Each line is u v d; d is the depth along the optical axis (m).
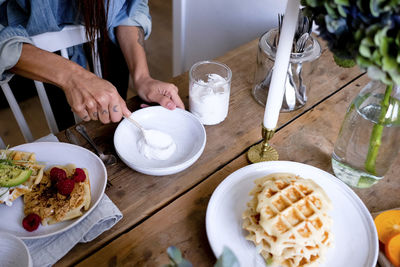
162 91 0.87
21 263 0.49
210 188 0.71
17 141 1.71
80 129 0.80
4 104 1.82
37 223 0.60
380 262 0.59
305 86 0.88
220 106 0.81
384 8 0.40
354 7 0.43
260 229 0.56
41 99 1.00
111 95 0.78
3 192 0.62
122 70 1.24
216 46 1.73
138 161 0.74
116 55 1.17
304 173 0.70
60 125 1.33
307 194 0.60
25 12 0.92
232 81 0.99
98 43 1.06
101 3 0.90
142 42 1.08
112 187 0.70
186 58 1.99
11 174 0.64
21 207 0.64
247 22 1.49
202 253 0.60
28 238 0.56
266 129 0.69
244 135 0.83
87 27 0.95
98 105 0.78
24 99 1.88
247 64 1.06
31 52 0.81
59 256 0.57
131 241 0.61
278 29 0.81
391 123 0.59
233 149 0.80
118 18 1.04
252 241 0.59
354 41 0.46
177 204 0.67
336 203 0.65
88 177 0.68
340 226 0.62
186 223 0.65
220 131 0.84
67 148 0.72
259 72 0.89
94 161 0.70
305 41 0.79
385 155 0.63
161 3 2.58
